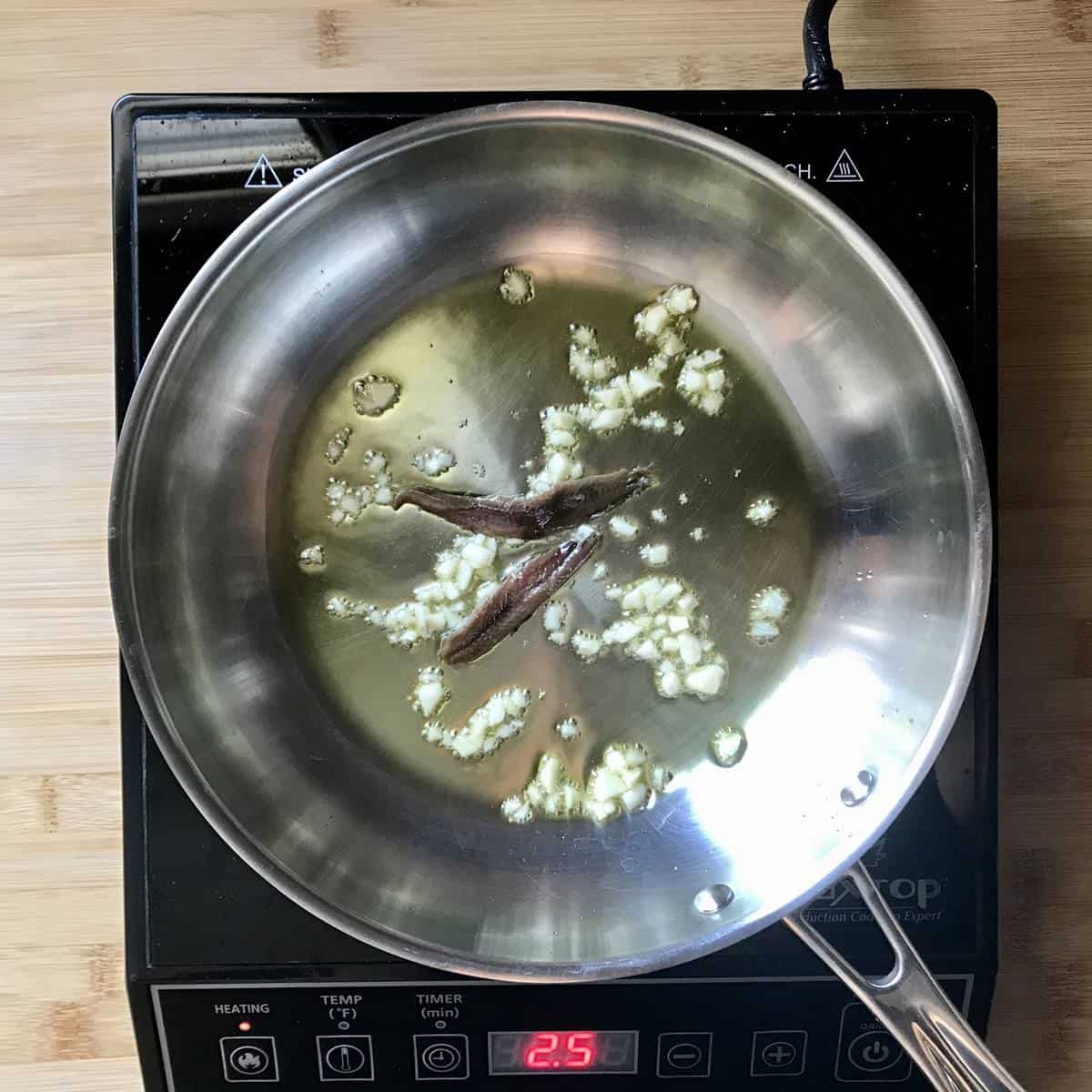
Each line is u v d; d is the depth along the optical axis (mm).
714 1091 369
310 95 354
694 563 395
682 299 398
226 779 354
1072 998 403
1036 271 397
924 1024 312
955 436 325
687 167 345
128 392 351
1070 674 398
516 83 391
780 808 379
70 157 389
